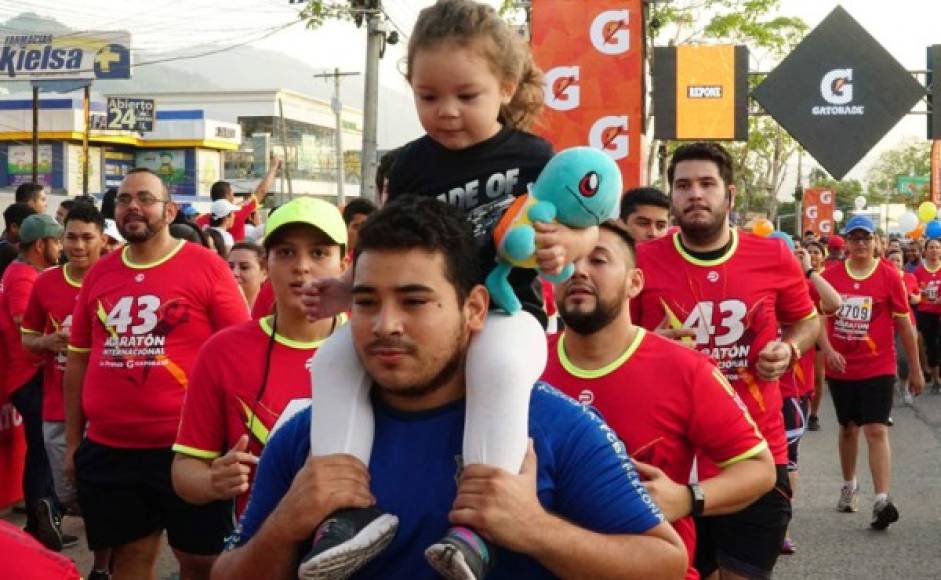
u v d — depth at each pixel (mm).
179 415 5062
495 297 2312
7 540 1905
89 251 6488
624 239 3598
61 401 6445
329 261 4047
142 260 5277
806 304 5094
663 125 19766
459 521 2082
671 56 19625
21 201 9203
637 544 2203
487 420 2139
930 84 17609
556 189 2268
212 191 11375
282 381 3984
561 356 3693
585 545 2127
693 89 19594
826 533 7492
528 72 2711
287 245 4008
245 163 59094
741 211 45531
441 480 2184
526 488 2102
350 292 2619
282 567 2197
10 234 8508
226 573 2314
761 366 4602
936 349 14734
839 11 16438
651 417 3561
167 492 4977
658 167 23641
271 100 69312
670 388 3561
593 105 9414
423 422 2230
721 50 19422
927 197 66938
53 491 6766
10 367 6836
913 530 7559
